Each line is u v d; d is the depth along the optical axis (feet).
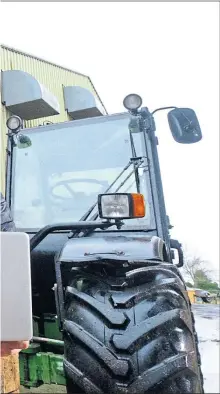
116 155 7.07
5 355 3.43
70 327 4.29
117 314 4.12
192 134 5.98
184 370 3.82
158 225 6.05
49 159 7.48
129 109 6.72
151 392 3.76
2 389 4.14
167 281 4.44
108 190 6.66
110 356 3.91
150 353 3.89
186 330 4.14
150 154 6.56
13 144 7.72
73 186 7.19
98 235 5.95
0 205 4.95
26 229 7.04
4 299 3.25
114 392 3.83
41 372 4.99
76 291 4.61
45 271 6.30
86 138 7.35
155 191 6.28
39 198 7.31
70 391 4.18
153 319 4.05
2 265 3.28
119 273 4.60
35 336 5.82
